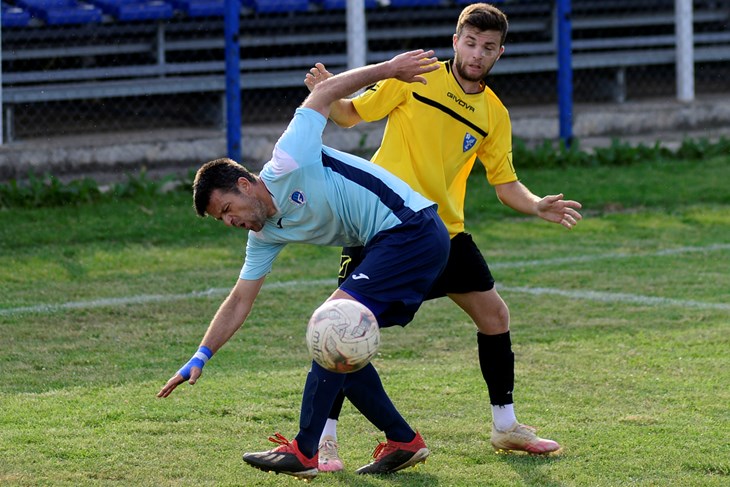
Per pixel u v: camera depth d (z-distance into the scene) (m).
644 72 49.31
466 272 13.66
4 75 37.97
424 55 12.52
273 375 17.14
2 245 27.92
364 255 12.83
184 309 21.89
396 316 12.41
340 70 43.56
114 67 40.88
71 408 15.32
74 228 29.73
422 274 12.41
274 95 43.72
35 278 24.58
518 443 13.47
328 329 11.65
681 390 16.16
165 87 38.31
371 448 13.92
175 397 15.90
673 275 24.91
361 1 38.34
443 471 12.96
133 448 13.63
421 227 12.41
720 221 31.53
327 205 12.26
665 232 30.16
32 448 13.55
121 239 28.97
